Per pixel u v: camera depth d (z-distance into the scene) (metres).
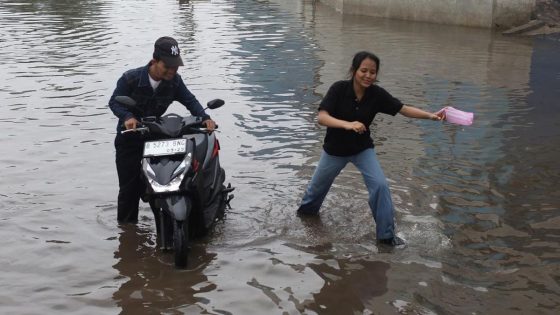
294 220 6.00
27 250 5.37
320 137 8.52
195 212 5.42
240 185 6.83
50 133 8.57
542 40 16.95
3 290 4.72
